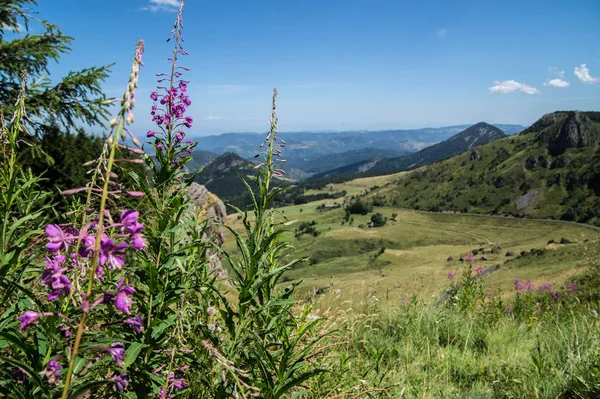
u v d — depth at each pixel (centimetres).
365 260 11838
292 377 252
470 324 716
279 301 252
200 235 293
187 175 276
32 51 870
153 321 215
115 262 144
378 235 16262
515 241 13962
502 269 4791
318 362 341
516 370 504
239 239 261
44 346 168
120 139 136
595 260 1532
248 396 229
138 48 135
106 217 151
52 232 148
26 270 226
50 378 151
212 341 238
